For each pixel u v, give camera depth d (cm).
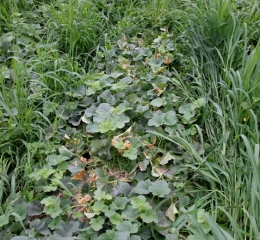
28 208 198
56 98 272
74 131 247
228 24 290
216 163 221
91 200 204
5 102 243
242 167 212
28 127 238
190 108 255
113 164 231
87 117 253
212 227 167
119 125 236
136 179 221
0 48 309
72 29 312
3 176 212
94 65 306
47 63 290
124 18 357
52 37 327
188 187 214
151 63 301
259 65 241
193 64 285
